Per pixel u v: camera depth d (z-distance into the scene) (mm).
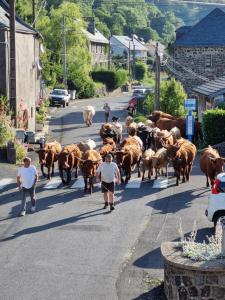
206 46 54750
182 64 55656
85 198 20281
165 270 11500
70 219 17484
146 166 23234
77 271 13055
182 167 22484
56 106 61844
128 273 12945
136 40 134125
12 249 14641
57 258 13930
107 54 109625
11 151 26562
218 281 10734
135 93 69375
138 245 14930
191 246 11508
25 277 12688
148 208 18797
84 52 80438
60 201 19844
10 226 16766
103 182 18484
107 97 83375
